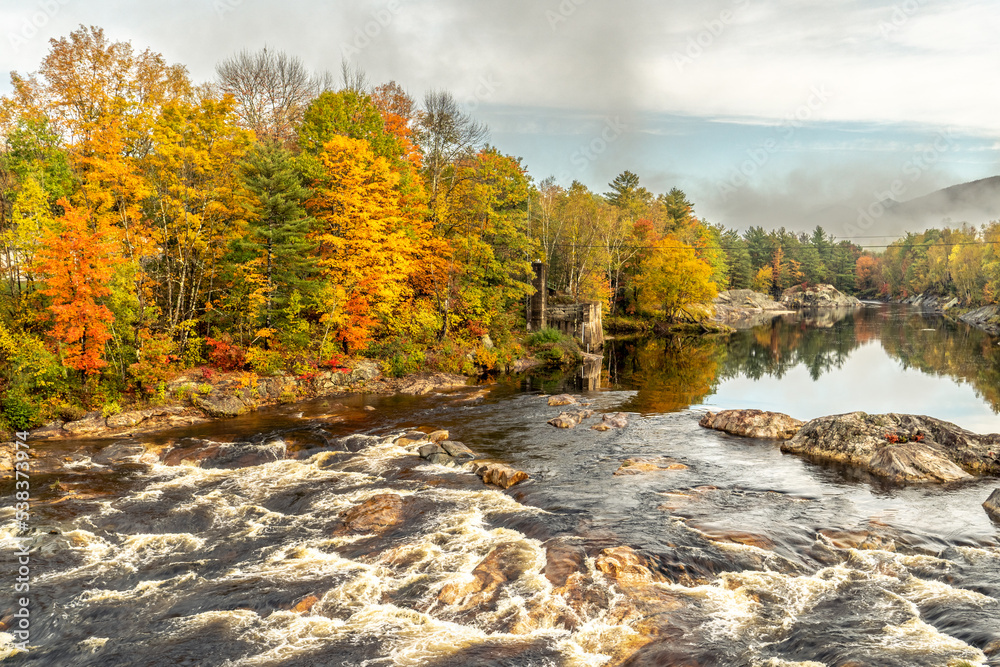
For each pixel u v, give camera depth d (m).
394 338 41.59
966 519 15.10
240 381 31.38
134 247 29.28
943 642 9.60
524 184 54.75
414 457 21.73
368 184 38.72
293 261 35.66
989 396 36.38
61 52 30.83
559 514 15.70
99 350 26.78
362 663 9.68
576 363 51.94
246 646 10.27
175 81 34.84
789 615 10.76
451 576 12.40
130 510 16.89
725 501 16.64
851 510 15.83
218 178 34.06
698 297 91.06
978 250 120.94
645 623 10.45
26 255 28.92
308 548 14.30
